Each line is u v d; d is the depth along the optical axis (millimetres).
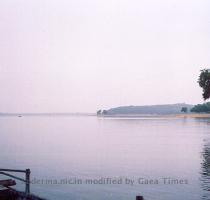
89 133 113125
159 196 27250
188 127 142375
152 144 71062
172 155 51969
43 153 55000
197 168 39688
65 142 77125
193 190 28922
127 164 43094
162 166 41312
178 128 135625
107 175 35469
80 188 29875
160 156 50781
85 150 59844
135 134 105188
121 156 51031
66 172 37281
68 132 120625
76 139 86125
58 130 135125
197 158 48094
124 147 65188
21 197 22984
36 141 79500
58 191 28719
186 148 61969
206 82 107188
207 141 75875
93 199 26578
